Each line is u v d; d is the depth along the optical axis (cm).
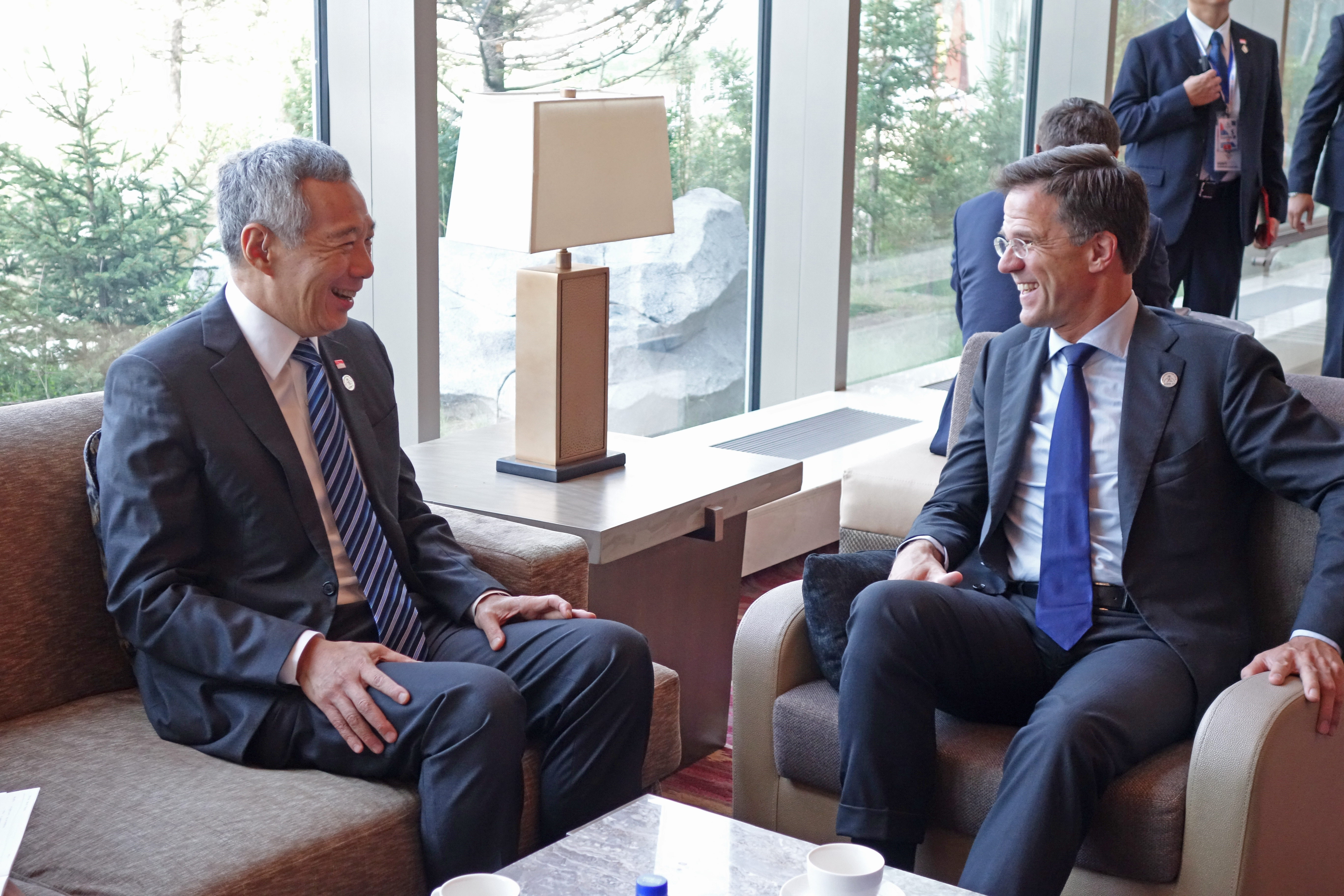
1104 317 212
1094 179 206
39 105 272
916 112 547
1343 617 187
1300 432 199
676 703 223
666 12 429
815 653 216
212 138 304
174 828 164
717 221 475
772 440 453
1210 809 174
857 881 125
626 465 278
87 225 285
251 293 199
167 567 188
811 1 470
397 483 218
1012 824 176
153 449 187
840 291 495
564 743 199
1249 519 212
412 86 307
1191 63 479
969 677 202
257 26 308
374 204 321
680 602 268
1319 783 183
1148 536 203
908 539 225
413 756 182
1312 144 543
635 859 147
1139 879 180
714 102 462
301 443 204
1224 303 503
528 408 266
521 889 140
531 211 238
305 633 187
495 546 222
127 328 297
